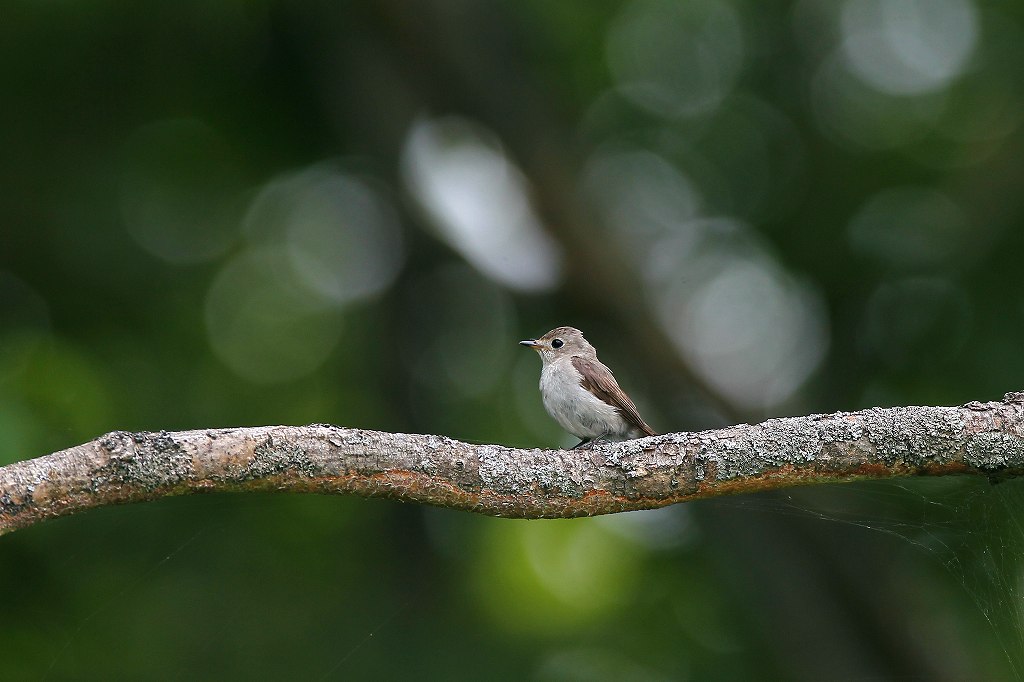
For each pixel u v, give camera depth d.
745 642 13.18
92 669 10.67
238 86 14.43
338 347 15.98
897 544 12.94
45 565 10.73
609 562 13.91
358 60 14.48
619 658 13.06
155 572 11.55
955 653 12.46
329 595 12.81
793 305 15.15
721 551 13.48
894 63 14.88
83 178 13.91
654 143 15.64
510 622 13.48
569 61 15.37
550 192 14.07
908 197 14.27
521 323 15.59
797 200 14.92
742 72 15.55
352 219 16.67
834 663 12.86
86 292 13.66
